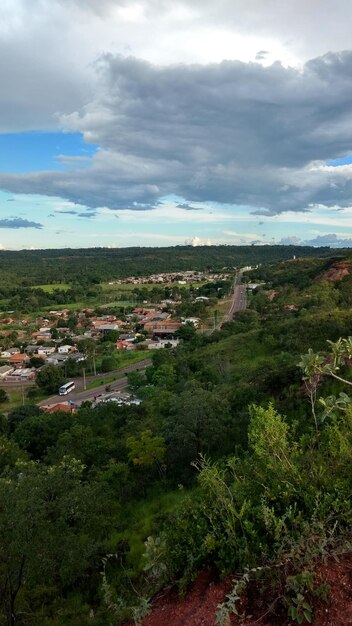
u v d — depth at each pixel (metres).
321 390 12.47
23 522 6.80
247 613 3.27
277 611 3.20
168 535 4.20
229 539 3.74
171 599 3.77
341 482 4.04
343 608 3.04
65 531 7.45
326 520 3.57
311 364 4.77
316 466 4.43
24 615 7.68
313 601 3.13
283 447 4.82
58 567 7.21
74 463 11.08
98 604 7.85
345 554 3.49
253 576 3.46
